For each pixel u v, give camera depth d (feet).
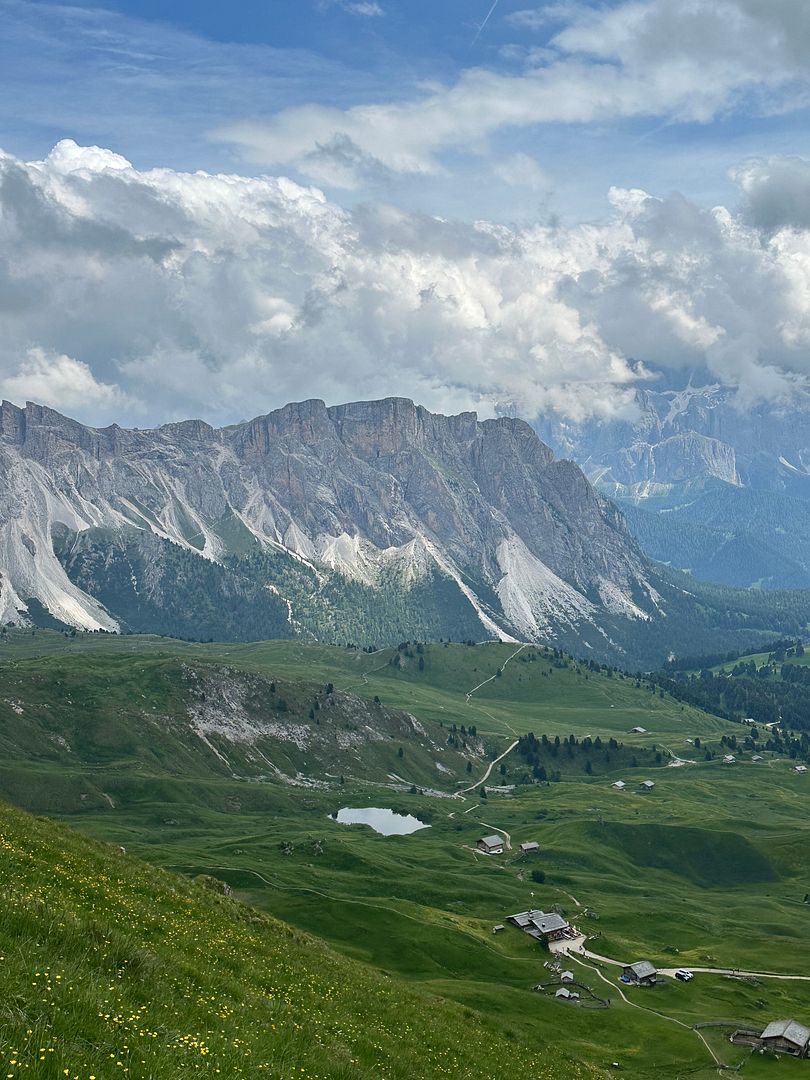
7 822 166.30
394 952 513.86
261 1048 81.76
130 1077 58.90
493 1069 163.63
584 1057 384.06
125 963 89.35
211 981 104.68
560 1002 472.44
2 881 115.24
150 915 137.90
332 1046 104.37
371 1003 169.37
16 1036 56.90
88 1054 59.00
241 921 203.41
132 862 201.36
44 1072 53.88
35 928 85.76
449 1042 168.25
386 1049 129.18
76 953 84.12
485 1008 437.17
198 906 178.50
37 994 65.05
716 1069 400.06
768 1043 440.86
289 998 132.98
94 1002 68.49
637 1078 364.99
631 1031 444.55
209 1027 82.28
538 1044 240.94
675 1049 423.64
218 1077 66.44
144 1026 70.18
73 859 158.20
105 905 130.31
